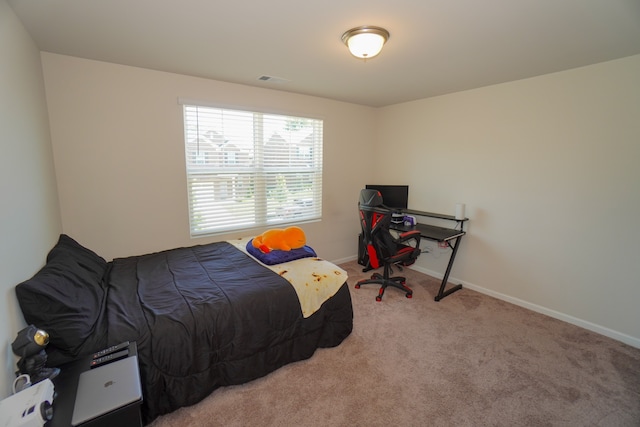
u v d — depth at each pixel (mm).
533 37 1858
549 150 2670
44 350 1270
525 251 2908
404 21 1652
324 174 3922
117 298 1819
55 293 1441
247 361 1841
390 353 2209
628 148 2260
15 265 1344
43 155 1969
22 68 1650
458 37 1863
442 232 3262
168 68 2551
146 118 2613
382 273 3836
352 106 4055
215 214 3143
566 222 2623
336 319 2283
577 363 2104
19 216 1437
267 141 3396
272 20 1655
